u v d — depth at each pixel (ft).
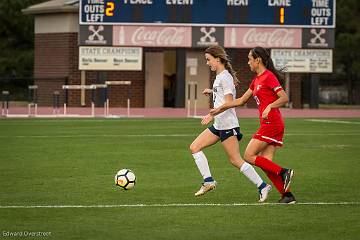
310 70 330.54
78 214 97.86
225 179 129.90
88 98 361.30
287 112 333.42
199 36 323.16
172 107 362.74
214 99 109.50
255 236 86.22
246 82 360.48
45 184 122.83
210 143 109.70
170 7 321.52
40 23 378.94
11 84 491.31
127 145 184.85
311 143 193.16
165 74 362.53
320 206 104.17
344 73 501.56
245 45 325.42
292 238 85.46
